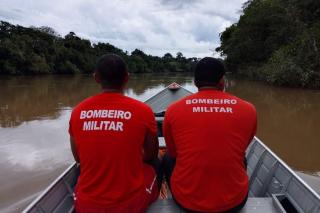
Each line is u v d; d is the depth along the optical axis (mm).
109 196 2107
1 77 34938
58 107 12656
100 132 2150
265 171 3451
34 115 10820
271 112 11281
